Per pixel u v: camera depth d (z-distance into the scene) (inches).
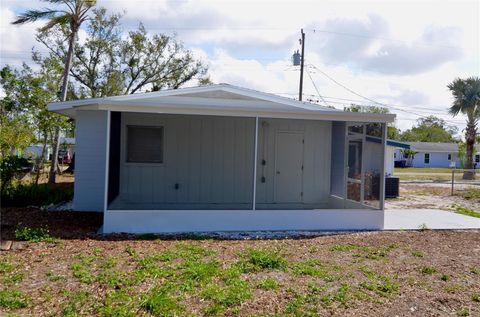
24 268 189.2
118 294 157.6
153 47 962.1
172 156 415.5
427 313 153.8
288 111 306.7
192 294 161.8
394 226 335.3
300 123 441.4
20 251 217.8
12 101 544.4
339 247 253.6
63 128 565.9
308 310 151.1
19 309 144.7
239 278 183.3
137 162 408.5
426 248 257.9
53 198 418.3
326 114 312.8
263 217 308.2
